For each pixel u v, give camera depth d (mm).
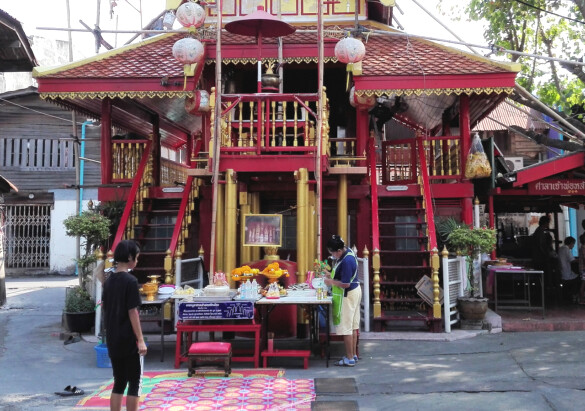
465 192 10211
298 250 8414
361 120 10648
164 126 13992
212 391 5648
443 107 12070
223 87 11562
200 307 6676
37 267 20188
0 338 8797
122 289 4496
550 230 15344
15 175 20188
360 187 10523
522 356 7035
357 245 10461
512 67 9227
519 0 10977
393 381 6008
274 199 10898
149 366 6836
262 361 6898
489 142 10766
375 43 10930
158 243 10547
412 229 10438
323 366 6750
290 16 11641
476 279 9742
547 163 10125
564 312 9969
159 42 11281
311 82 12812
